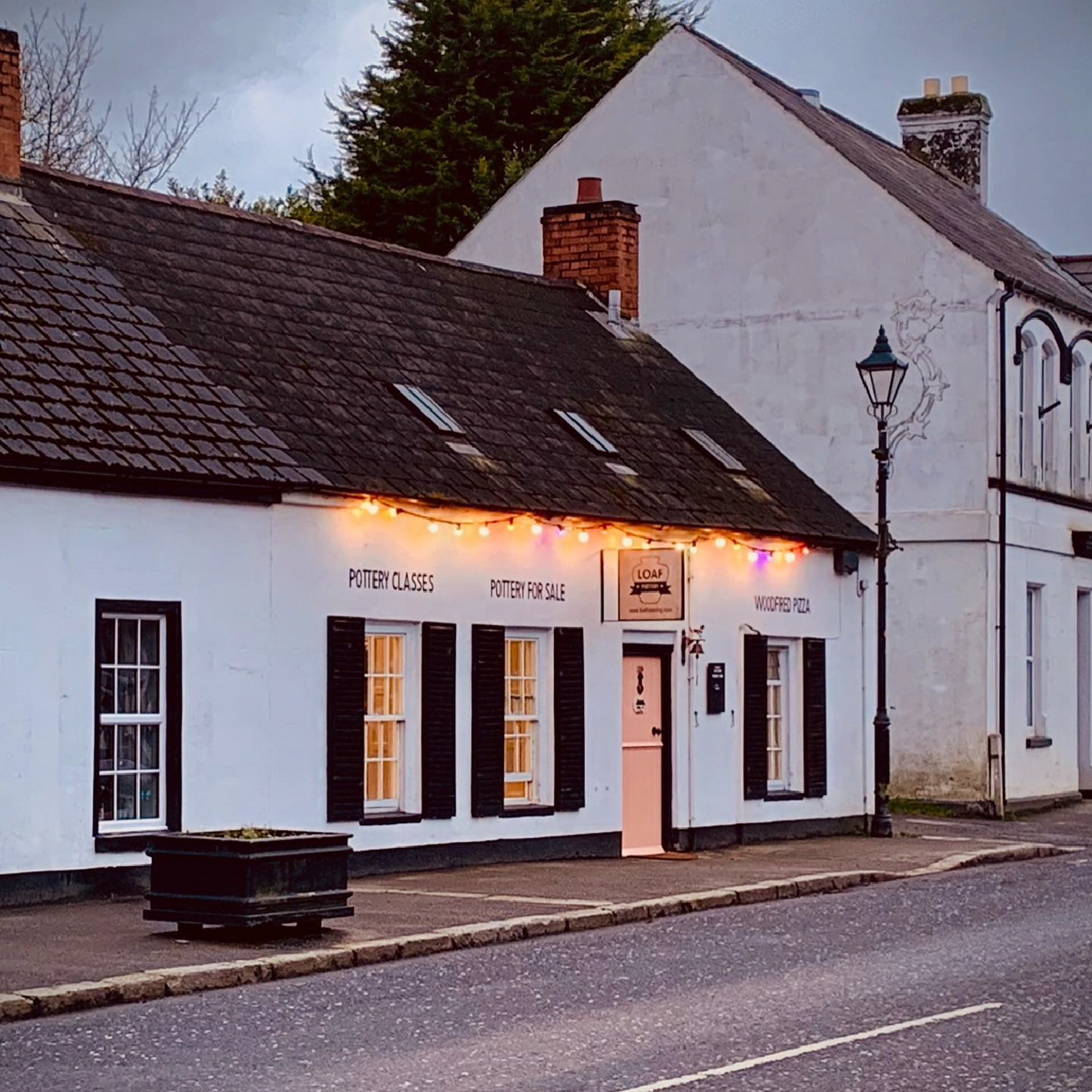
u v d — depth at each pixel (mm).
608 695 26906
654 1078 11688
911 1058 12344
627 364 32312
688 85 37906
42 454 19734
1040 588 37562
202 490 21406
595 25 53250
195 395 22500
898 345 35938
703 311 37688
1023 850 27375
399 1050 12617
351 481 23000
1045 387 38188
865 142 40375
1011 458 36094
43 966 15555
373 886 22047
